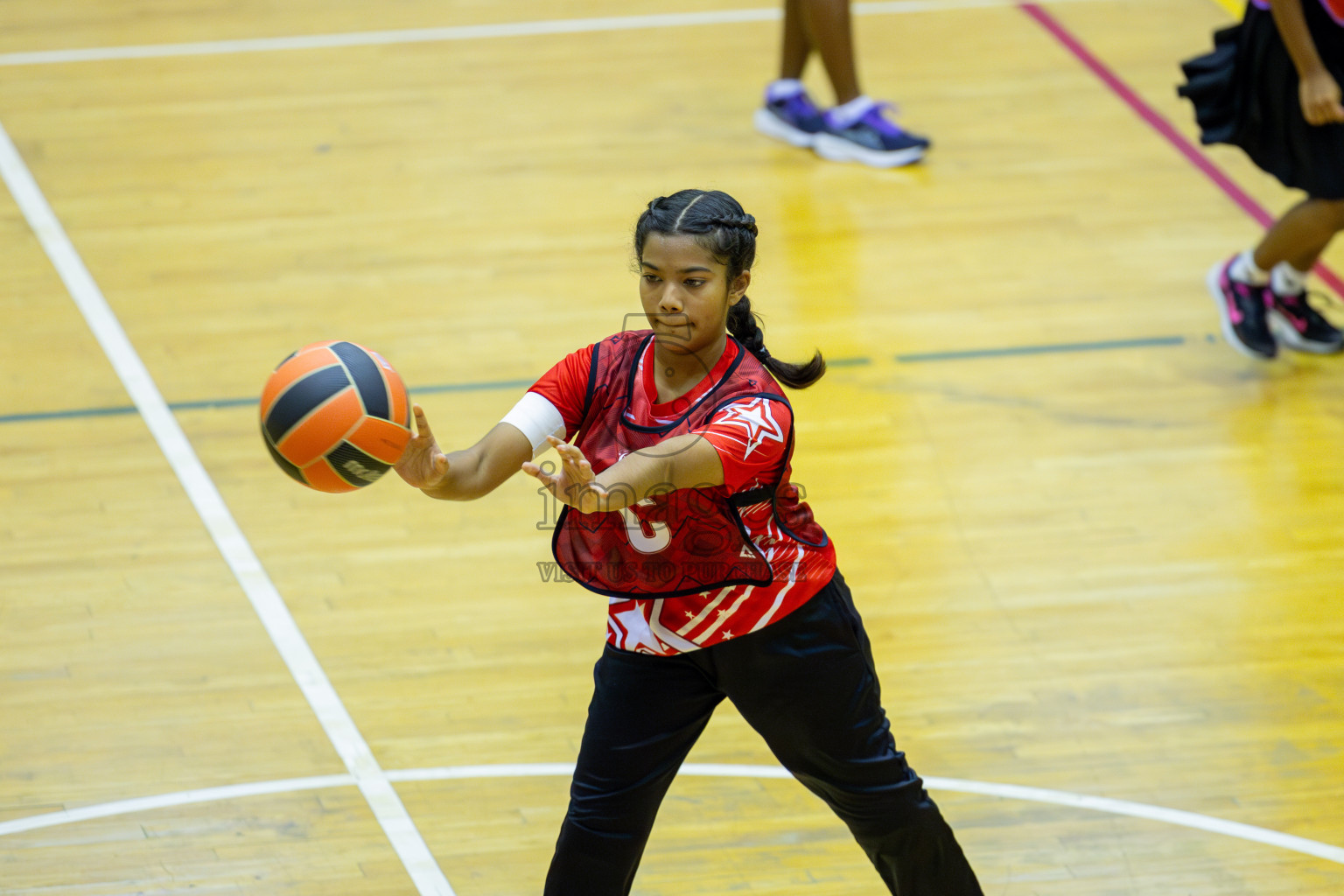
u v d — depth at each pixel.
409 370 15.75
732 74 24.17
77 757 10.34
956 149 21.53
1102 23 26.22
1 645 11.48
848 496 13.76
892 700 11.10
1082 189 20.30
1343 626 12.05
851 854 9.56
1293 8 14.20
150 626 11.82
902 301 17.44
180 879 9.23
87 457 14.09
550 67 24.20
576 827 7.29
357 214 19.30
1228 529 13.37
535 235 18.88
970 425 14.98
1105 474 14.22
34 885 9.12
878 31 25.80
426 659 11.52
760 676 7.10
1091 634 11.93
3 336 16.19
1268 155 15.37
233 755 10.41
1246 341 16.23
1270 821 9.91
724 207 6.52
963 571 12.72
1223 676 11.43
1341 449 14.68
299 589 12.34
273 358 15.95
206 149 20.98
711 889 9.25
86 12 25.89
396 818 9.84
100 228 18.70
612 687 7.27
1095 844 9.68
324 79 23.52
